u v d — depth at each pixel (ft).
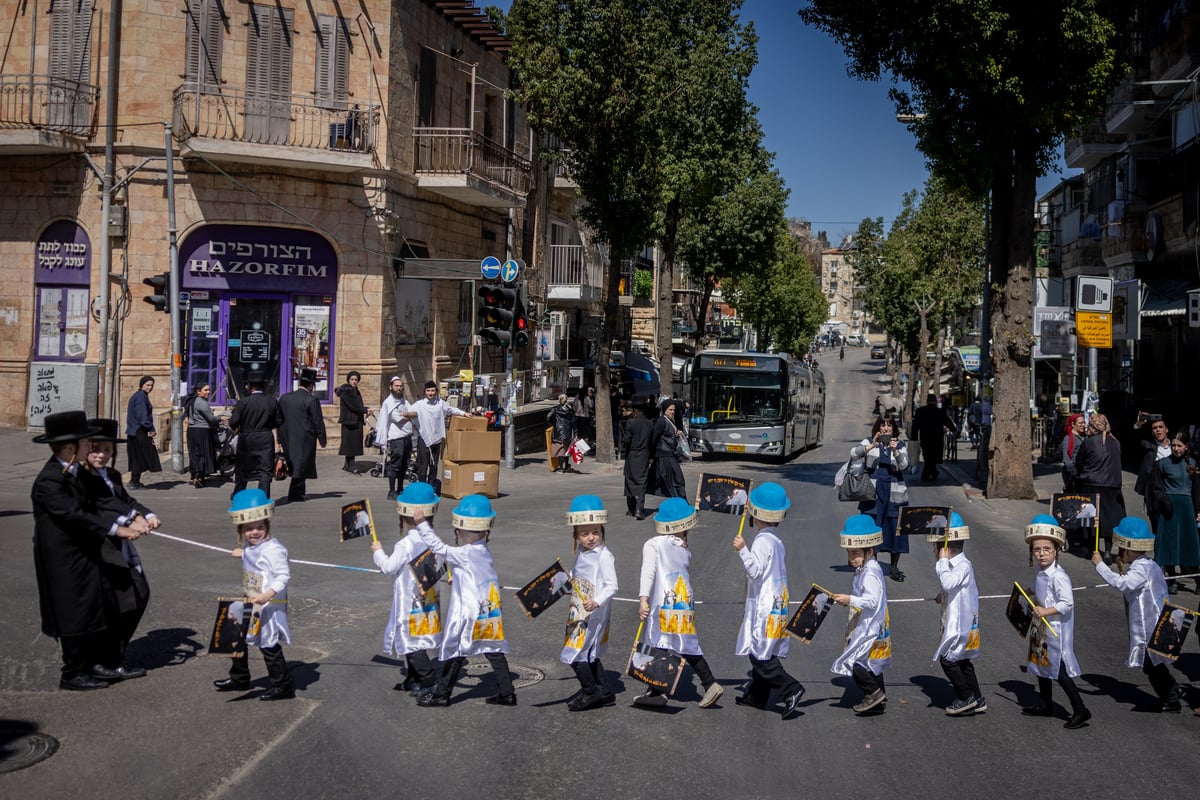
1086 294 62.23
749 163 112.88
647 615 24.18
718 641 30.94
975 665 29.53
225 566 37.81
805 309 231.50
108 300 73.46
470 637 24.00
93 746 20.95
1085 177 119.14
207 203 75.05
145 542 41.78
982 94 64.08
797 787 20.11
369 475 67.21
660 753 21.70
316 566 38.86
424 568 23.29
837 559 43.78
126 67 73.92
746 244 149.18
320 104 78.59
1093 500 26.78
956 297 171.01
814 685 27.20
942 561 24.63
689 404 103.35
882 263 193.77
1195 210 81.10
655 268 175.01
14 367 75.51
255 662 27.40
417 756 21.04
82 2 73.97
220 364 76.18
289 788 19.21
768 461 104.47
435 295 88.79
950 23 60.34
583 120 76.38
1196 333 89.20
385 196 79.66
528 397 112.27
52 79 73.97
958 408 159.43
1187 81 80.69
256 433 52.44
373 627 30.86
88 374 72.95
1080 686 27.73
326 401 78.79
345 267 78.54
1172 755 22.49
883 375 334.65
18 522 45.09
